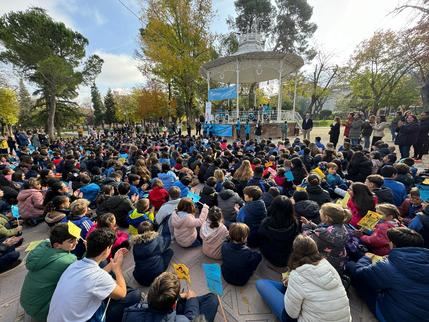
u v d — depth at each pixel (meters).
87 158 8.38
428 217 2.68
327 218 2.52
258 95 35.81
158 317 1.57
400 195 4.04
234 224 2.70
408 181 4.50
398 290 1.85
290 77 33.25
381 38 19.69
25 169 6.96
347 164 7.01
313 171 5.22
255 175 5.03
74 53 26.14
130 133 26.41
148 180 5.98
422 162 7.83
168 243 3.11
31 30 22.19
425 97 13.50
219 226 3.22
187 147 11.30
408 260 1.82
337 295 1.68
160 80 27.83
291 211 2.87
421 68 14.99
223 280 2.87
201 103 32.09
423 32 11.80
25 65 23.31
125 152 10.74
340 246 2.35
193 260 3.30
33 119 30.45
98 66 27.52
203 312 2.05
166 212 3.88
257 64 17.44
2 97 23.48
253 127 17.36
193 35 23.33
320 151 7.77
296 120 20.50
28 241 4.00
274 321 2.25
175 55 22.88
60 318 1.66
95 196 5.09
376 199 3.66
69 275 1.78
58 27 23.91
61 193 4.45
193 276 2.96
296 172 5.58
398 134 8.05
